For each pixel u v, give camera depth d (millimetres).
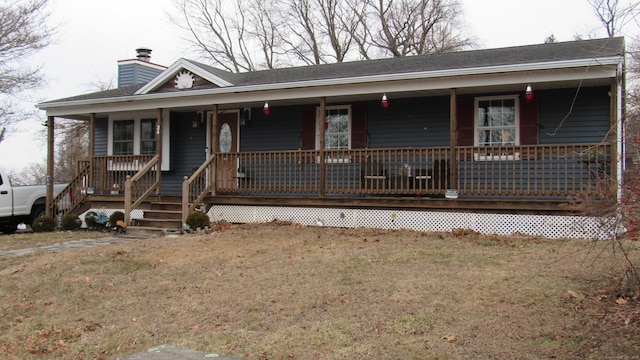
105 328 5672
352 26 33375
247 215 12945
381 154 12977
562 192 10062
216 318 5758
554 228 10258
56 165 39844
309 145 14078
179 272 7691
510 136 12047
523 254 8172
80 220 13953
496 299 5789
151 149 15789
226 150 15102
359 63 14867
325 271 7363
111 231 13078
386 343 4762
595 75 9914
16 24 21656
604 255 7727
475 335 4828
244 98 13047
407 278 6828
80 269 8008
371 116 13453
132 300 6527
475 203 10820
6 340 5465
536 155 10336
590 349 4371
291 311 5801
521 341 4637
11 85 22500
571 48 11578
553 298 5715
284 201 12500
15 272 8055
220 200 13094
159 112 14156
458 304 5699
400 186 12023
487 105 12273
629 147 6352
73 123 32094
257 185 14328
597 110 11320
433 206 11156
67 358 4961
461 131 12422
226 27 34844
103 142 17031
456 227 11031
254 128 14789
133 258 8648
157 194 14086
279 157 12695
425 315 5395
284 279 7062
